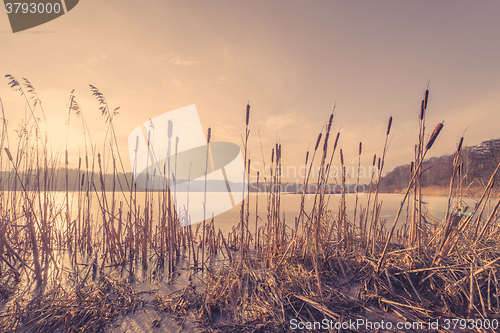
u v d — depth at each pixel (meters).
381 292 2.79
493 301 2.44
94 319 2.51
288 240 4.76
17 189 4.59
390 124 3.30
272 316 2.48
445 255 2.98
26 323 2.42
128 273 3.91
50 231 4.58
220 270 3.71
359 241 4.14
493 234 3.63
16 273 3.46
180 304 2.82
